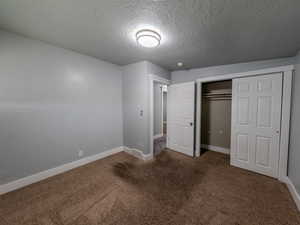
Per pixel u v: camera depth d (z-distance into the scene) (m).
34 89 2.02
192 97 3.15
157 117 5.22
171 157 3.14
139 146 3.04
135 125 3.11
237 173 2.41
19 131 1.91
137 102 3.02
